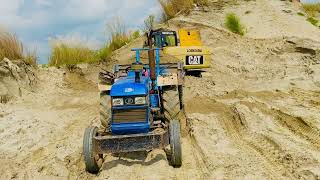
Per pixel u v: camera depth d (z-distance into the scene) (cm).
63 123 834
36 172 577
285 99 962
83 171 582
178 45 1213
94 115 894
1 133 759
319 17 1956
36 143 710
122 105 568
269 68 1283
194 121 770
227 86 1112
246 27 1723
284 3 1952
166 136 561
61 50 1342
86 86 1207
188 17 1788
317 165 558
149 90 630
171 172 559
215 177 532
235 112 823
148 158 614
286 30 1677
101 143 549
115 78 673
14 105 976
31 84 1099
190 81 1116
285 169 557
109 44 1591
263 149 635
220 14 1812
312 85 1106
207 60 1162
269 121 765
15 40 1162
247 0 1911
